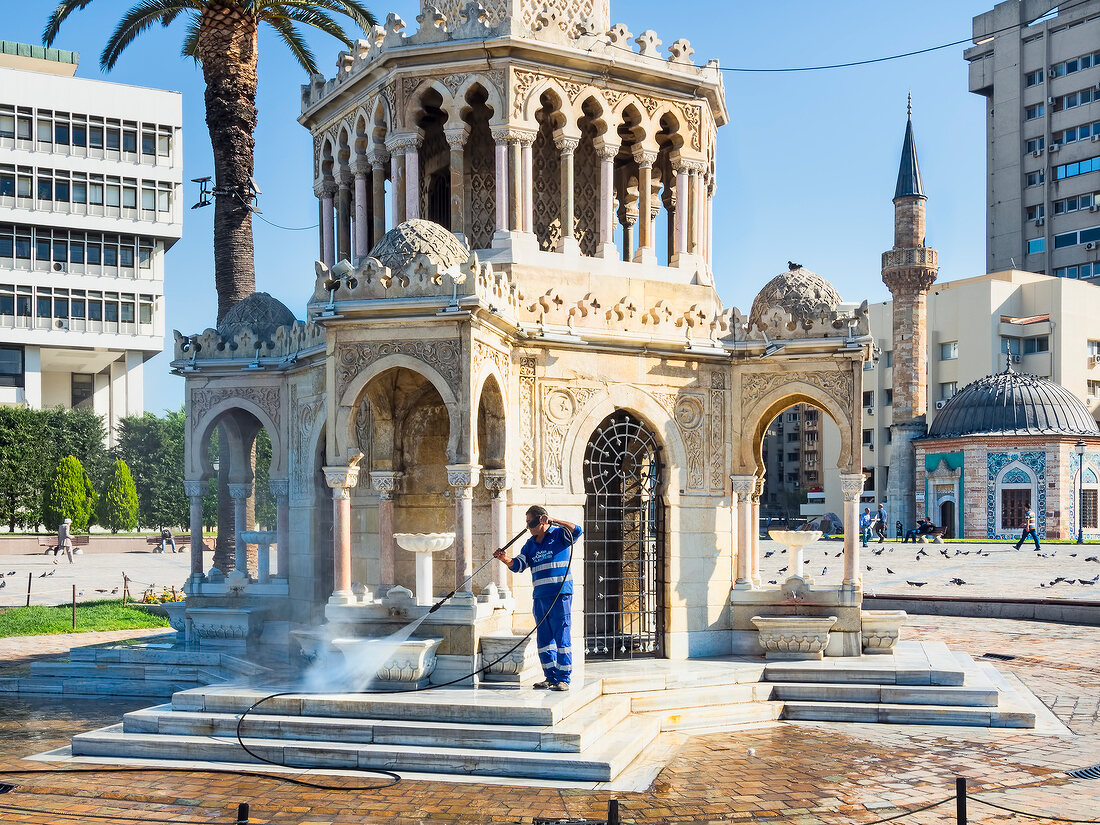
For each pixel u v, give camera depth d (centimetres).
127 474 6112
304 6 2348
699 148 1719
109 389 7206
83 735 1143
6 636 2128
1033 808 927
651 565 1641
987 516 5722
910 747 1173
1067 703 1441
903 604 2653
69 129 6650
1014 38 9175
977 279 7744
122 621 2327
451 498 1472
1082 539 5597
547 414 1487
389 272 1262
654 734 1213
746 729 1277
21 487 6122
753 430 1602
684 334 1591
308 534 1688
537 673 1284
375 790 983
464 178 1655
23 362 6662
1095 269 8575
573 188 1630
